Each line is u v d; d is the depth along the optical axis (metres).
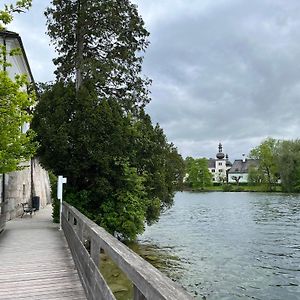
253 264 13.94
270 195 71.88
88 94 15.34
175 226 25.64
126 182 14.99
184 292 1.87
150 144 16.08
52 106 15.70
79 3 16.77
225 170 135.00
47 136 14.89
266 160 88.75
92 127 14.77
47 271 7.17
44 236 12.20
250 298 10.13
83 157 15.01
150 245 17.53
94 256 4.62
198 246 17.50
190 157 110.69
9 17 9.56
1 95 9.70
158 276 2.22
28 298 5.48
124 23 17.02
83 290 5.81
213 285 11.23
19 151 11.05
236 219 30.59
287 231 23.03
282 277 12.19
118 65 16.62
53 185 18.62
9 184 18.62
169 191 18.33
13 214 19.20
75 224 9.50
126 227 14.66
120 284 8.82
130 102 17.11
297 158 73.81
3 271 7.20
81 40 16.77
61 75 17.45
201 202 55.78
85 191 15.17
